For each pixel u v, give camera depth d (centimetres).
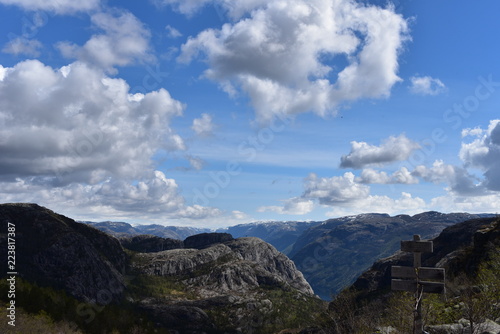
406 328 3381
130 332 17375
